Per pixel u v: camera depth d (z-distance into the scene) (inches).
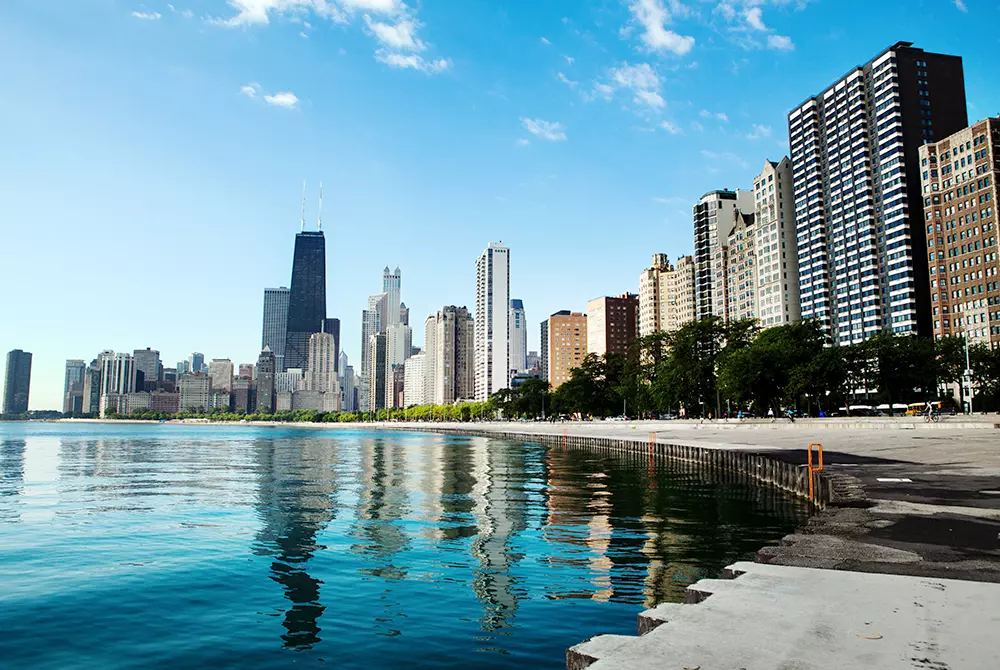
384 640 649.6
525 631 667.4
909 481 1242.0
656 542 1105.4
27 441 6717.5
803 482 1553.9
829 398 5964.6
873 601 435.5
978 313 7155.5
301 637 664.4
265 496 1873.8
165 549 1106.7
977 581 503.8
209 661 607.5
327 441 6692.9
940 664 319.0
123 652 632.4
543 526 1293.1
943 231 7593.5
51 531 1302.9
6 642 660.1
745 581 496.7
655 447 3430.1
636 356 7436.0
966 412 5762.8
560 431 6673.2
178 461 3545.8
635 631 662.5
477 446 5295.3
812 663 321.7
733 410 6387.8
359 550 1077.1
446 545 1108.5
